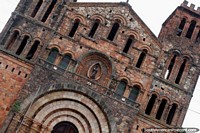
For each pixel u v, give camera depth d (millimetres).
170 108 58094
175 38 63500
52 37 57000
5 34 56188
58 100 52188
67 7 59500
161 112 58438
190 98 59219
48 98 51750
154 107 57312
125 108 54125
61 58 56000
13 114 49625
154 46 60594
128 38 60438
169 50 62125
